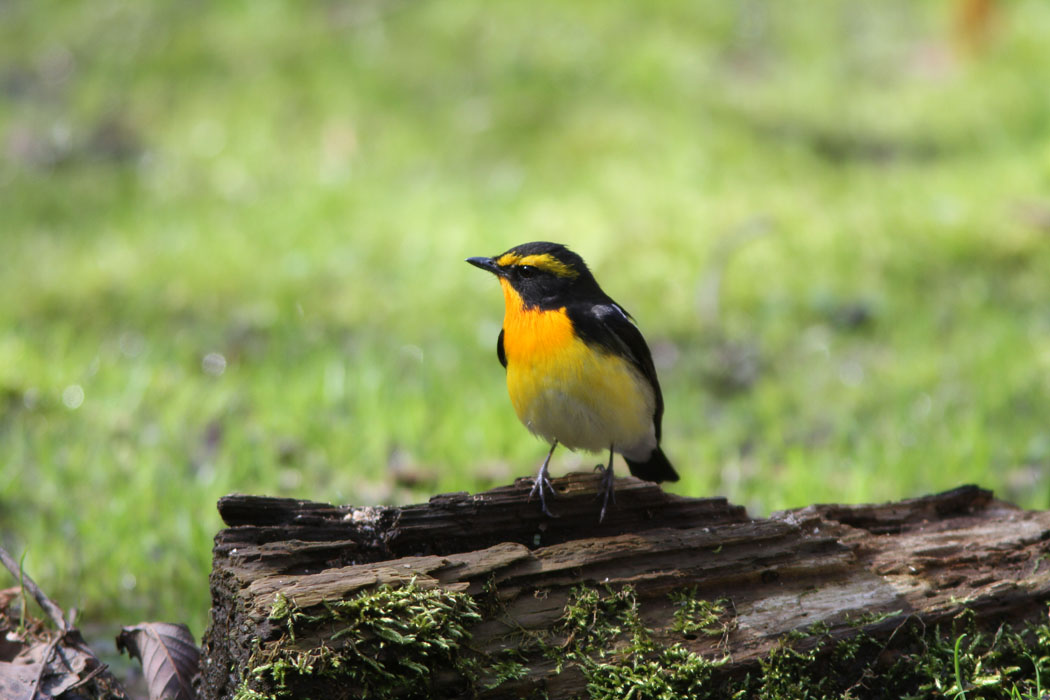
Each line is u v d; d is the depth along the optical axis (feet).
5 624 20.07
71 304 42.27
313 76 66.49
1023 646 18.85
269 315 42.09
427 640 15.97
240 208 52.95
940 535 20.44
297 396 34.78
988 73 67.21
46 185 55.98
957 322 41.57
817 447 33.65
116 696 18.80
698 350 40.65
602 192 53.72
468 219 51.06
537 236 49.01
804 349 40.45
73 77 68.23
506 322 22.44
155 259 46.62
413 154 59.11
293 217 51.55
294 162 58.75
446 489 30.30
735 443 34.30
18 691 17.97
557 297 21.72
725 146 58.08
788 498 29.43
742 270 45.70
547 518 19.47
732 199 52.06
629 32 70.74
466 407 35.22
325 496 29.50
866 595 18.78
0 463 29.84
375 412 34.14
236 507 17.63
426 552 18.57
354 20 71.72
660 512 20.06
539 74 65.57
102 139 61.57
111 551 25.84
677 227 49.16
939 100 64.90
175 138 61.36
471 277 45.80
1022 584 19.38
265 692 15.40
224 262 46.42
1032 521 21.04
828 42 72.18
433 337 41.04
